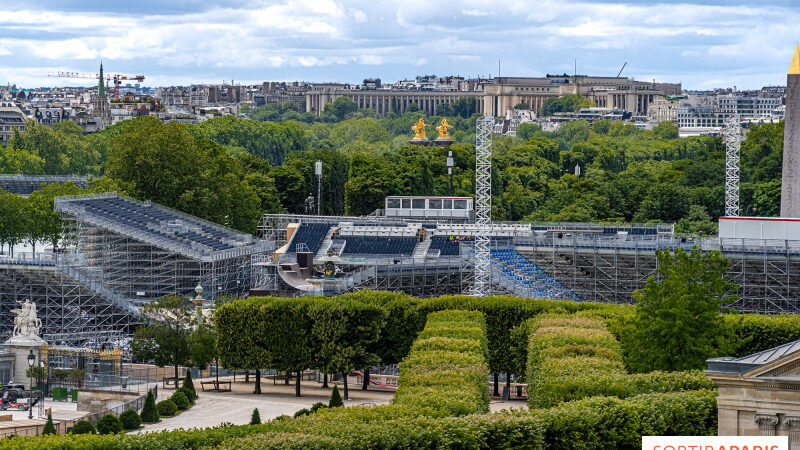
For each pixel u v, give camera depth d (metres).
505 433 173.62
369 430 166.88
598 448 179.88
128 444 172.00
